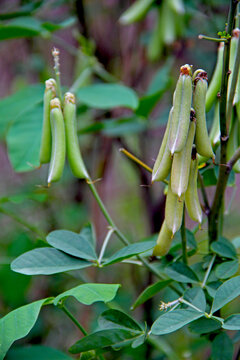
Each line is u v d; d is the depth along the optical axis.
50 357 0.58
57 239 0.56
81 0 0.81
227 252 0.58
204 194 0.58
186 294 0.55
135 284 0.86
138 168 0.88
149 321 0.76
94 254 0.56
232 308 0.77
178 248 0.60
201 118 0.52
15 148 0.68
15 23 0.73
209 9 0.81
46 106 0.56
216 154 0.60
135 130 0.78
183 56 0.87
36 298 0.84
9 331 0.53
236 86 0.55
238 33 0.56
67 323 0.85
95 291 0.53
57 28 0.74
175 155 0.53
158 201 0.83
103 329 0.54
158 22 0.81
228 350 0.57
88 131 0.75
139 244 0.55
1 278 0.69
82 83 0.84
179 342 0.78
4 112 0.73
